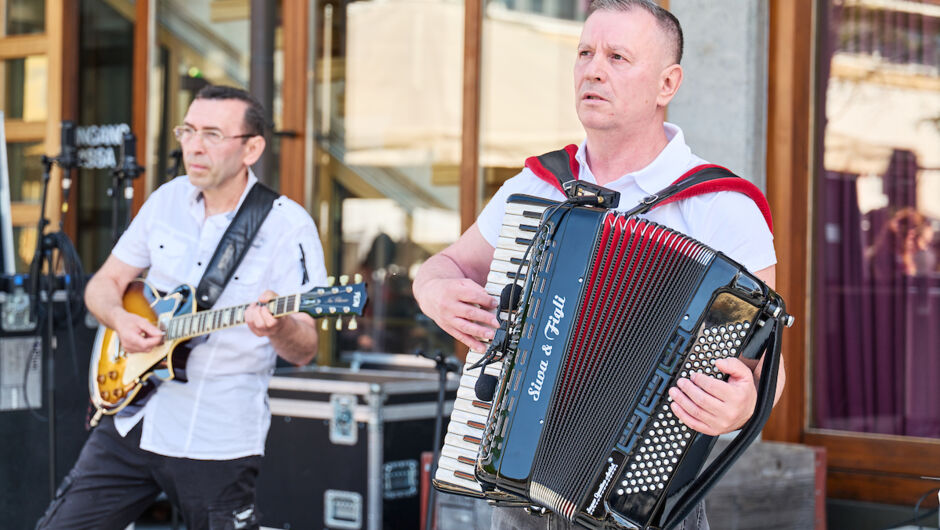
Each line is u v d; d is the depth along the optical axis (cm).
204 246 282
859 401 382
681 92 384
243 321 261
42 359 387
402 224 515
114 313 275
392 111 519
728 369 155
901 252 379
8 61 611
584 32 181
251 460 271
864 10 381
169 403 268
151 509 477
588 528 161
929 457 360
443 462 175
